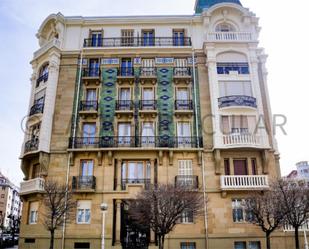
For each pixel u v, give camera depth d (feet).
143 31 98.84
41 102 89.92
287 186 64.08
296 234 61.11
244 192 76.74
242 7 97.25
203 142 82.53
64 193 69.41
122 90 91.04
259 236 73.97
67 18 98.07
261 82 90.53
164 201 59.11
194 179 77.71
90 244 74.02
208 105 86.84
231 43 91.25
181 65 92.94
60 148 82.48
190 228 74.54
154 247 73.26
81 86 90.12
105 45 95.86
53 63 90.27
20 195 80.69
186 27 98.37
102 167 80.38
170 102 87.97
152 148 80.12
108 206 76.79
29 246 75.20
